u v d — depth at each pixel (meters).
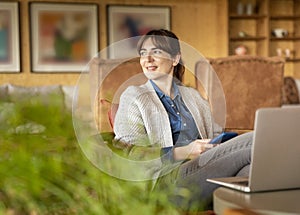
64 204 0.67
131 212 0.69
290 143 1.21
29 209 0.66
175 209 0.77
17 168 0.62
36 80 6.57
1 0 6.42
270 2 7.59
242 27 7.37
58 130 0.64
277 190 1.24
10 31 6.46
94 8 6.67
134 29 6.84
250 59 4.39
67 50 6.62
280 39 7.43
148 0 6.88
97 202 0.68
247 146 1.54
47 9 6.55
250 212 1.05
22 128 0.62
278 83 4.48
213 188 1.52
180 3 7.02
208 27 7.13
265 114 1.16
